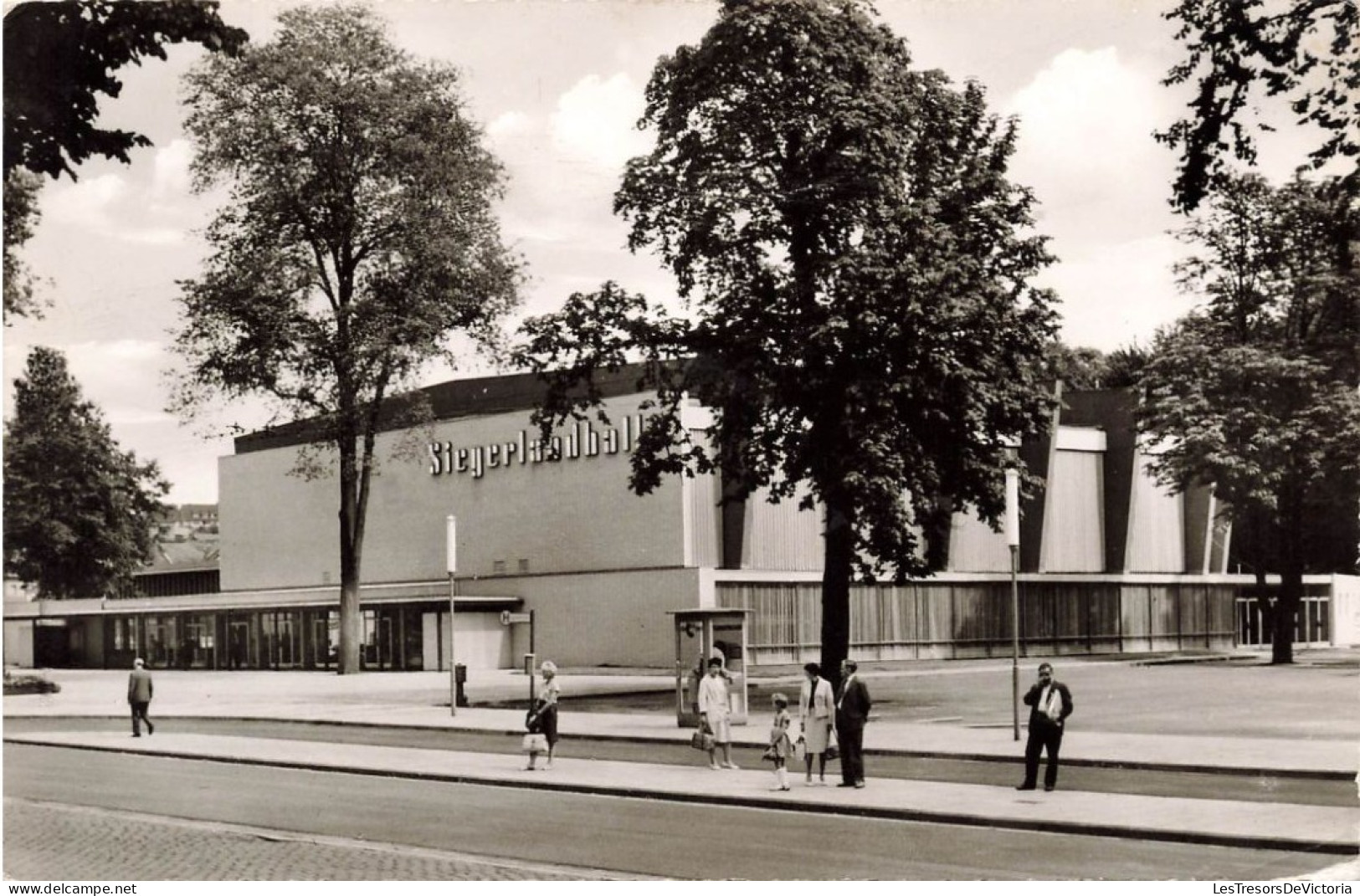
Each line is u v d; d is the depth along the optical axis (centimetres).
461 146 5612
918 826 1866
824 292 3566
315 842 1747
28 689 5462
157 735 3531
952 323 3384
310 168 5575
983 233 3641
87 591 7338
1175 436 5744
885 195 3572
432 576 7050
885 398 3388
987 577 6725
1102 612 7169
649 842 1734
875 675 5297
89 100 1441
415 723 3625
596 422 6312
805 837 1764
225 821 1966
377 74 5531
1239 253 5397
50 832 1847
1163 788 2158
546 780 2403
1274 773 2289
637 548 6116
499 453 6738
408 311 5691
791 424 3700
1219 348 5556
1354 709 3491
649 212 3778
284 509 7812
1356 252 1986
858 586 6212
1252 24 1667
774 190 3622
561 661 6344
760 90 3634
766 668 5853
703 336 3741
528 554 6569
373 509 7344
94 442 6944
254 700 4716
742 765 2650
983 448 3622
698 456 3878
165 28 1430
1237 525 7388
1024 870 1500
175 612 7481
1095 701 3897
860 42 3609
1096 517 7262
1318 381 5422
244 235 5656
